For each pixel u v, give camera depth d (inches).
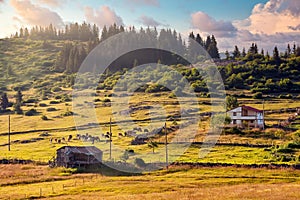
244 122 4972.9
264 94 7785.4
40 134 5438.0
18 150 4493.1
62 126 5959.6
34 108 7765.8
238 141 4156.0
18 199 2440.9
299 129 4601.4
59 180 3009.4
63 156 3503.9
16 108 7549.2
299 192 2234.3
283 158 3366.1
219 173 2999.5
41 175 3201.3
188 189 2485.2
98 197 2317.9
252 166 3120.1
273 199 2048.5
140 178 2903.5
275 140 4170.8
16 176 3186.5
